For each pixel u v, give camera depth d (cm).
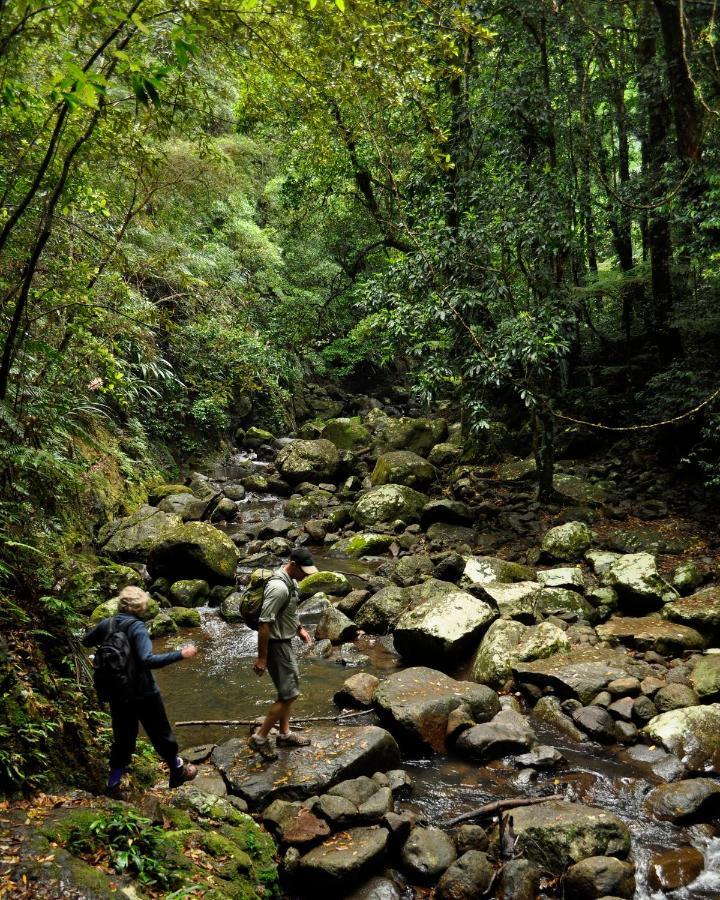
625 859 435
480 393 1205
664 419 1269
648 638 733
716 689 627
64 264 638
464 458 1630
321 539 1279
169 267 912
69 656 471
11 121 498
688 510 1151
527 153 1223
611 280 1448
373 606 877
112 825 356
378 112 677
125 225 708
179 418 1794
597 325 1788
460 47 1072
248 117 1269
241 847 416
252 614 798
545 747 563
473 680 714
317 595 955
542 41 1174
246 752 519
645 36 1266
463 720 587
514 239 1068
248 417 2153
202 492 1519
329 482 1706
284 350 2022
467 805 497
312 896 405
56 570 668
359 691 652
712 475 1139
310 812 449
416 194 1263
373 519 1308
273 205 2222
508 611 811
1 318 528
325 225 2002
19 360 539
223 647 824
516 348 1035
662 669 682
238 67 582
